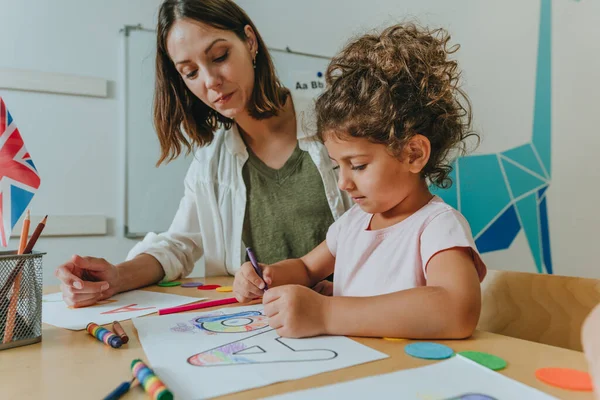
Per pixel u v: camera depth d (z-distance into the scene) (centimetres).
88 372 40
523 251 193
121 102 181
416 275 62
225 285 89
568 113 188
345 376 37
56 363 43
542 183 192
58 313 65
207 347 46
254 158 109
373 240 69
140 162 183
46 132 170
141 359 43
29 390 36
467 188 185
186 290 84
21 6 167
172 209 189
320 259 83
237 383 36
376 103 62
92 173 177
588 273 190
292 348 45
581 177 188
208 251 110
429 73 67
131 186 182
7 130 54
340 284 73
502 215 191
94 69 177
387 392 34
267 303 52
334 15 204
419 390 34
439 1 193
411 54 68
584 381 35
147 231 184
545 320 63
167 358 43
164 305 70
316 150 105
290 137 109
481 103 188
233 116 96
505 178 191
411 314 47
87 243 176
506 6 191
